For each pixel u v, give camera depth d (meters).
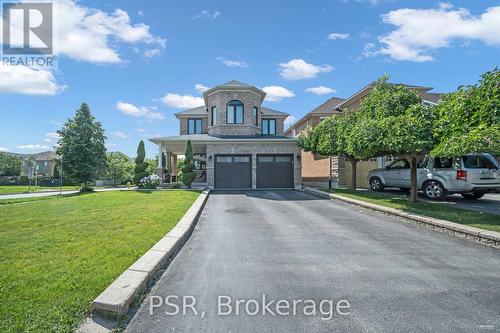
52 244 5.66
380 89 12.62
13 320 2.95
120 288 3.65
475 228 7.04
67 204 12.38
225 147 22.11
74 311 3.18
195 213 9.62
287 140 21.98
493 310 3.51
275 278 4.47
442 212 9.26
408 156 11.62
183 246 6.27
